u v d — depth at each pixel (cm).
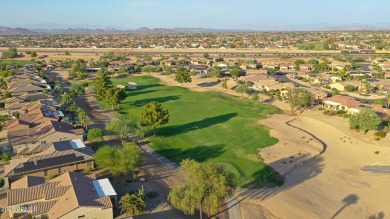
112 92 12962
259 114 12500
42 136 8819
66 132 9094
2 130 10206
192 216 6000
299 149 9081
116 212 5928
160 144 9406
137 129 9394
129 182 7162
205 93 16150
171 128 10812
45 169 7181
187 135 10169
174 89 17175
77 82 19088
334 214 6244
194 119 11875
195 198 5522
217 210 6216
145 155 8662
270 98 15138
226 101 14575
